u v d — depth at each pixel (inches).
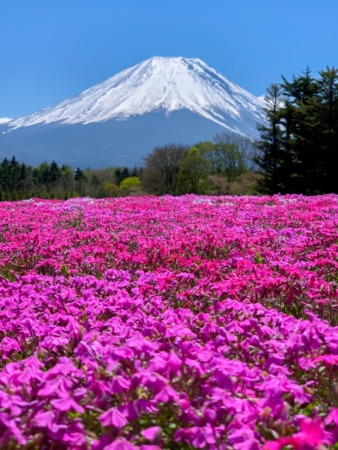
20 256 419.8
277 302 265.0
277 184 2534.5
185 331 189.9
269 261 371.6
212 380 151.3
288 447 131.4
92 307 242.2
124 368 153.0
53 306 255.0
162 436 139.8
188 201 935.7
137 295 264.2
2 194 2442.2
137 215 692.1
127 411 135.1
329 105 2330.2
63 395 136.4
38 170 6048.2
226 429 134.8
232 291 267.7
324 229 483.2
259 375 157.9
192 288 292.4
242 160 3917.3
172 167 4232.3
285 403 137.5
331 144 2281.0
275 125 2605.8
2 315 234.2
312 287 274.5
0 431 124.9
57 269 374.0
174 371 151.5
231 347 178.2
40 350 191.3
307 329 189.2
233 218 631.8
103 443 126.7
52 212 769.6
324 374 171.3
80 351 171.6
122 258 379.6
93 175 6323.8
